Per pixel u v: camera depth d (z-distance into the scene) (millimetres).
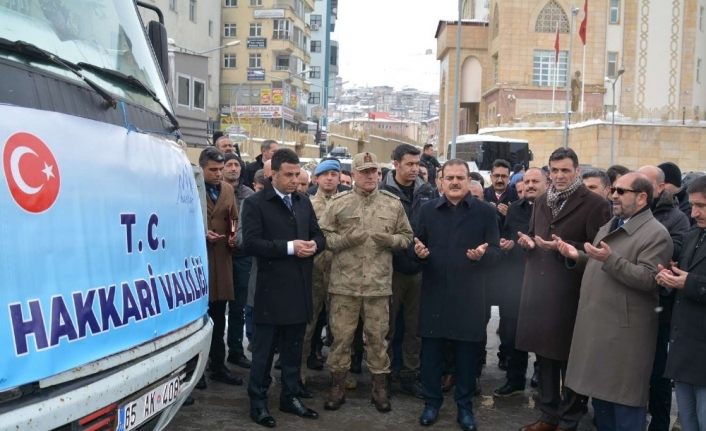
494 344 8602
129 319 2904
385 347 5957
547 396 5449
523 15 49156
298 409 5758
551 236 5387
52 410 2408
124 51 3746
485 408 6176
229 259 6363
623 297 4645
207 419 5594
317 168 7047
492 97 51531
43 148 2547
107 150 2914
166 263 3309
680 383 4406
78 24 3404
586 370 4750
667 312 5156
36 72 2715
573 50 49062
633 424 4684
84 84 2996
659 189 5457
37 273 2436
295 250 5398
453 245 5562
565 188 5387
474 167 33312
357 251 5867
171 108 4070
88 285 2670
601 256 4547
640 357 4629
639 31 50031
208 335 3709
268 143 9555
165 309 3217
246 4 62125
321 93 93500
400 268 6250
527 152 33375
